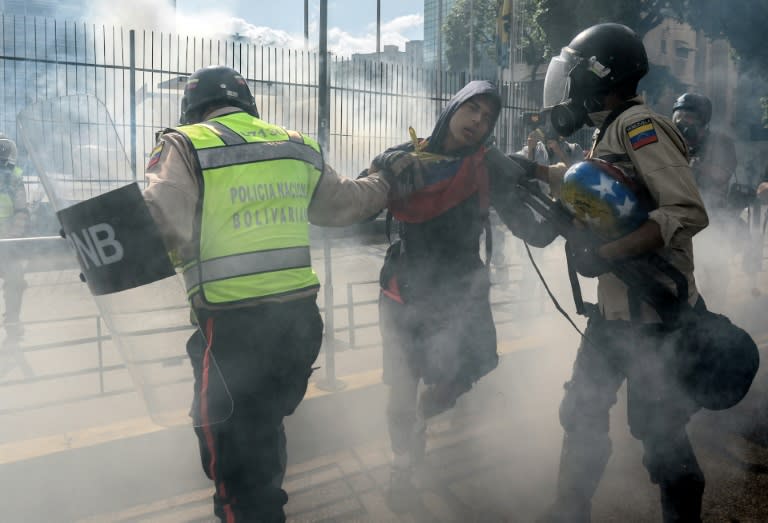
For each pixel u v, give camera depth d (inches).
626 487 112.3
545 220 95.3
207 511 105.0
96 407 137.3
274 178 78.2
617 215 77.4
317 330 82.4
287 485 112.4
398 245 105.0
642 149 78.4
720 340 80.0
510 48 536.4
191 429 111.2
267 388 78.2
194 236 74.5
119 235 66.6
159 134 76.4
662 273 79.9
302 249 80.6
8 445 104.3
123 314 72.7
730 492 109.7
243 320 75.5
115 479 106.5
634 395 86.0
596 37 84.9
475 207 100.4
